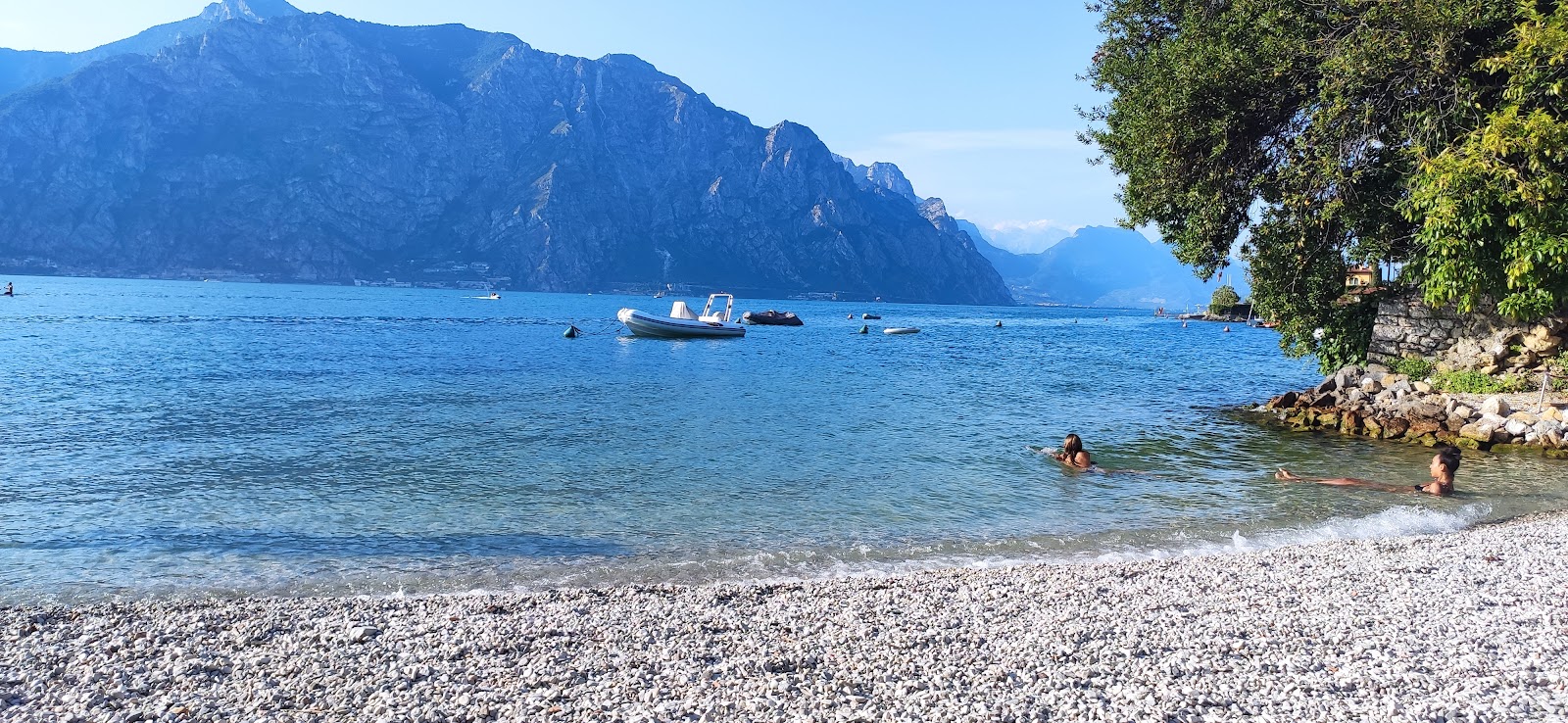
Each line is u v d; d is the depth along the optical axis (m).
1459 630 7.93
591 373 43.69
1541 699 6.26
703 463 19.48
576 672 6.95
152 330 71.94
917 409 30.19
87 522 13.71
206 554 11.97
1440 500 15.66
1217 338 100.81
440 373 42.03
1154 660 7.15
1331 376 29.53
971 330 119.50
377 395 32.62
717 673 6.91
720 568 11.46
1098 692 6.46
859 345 76.06
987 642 7.69
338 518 14.24
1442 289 22.42
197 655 7.44
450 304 186.88
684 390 36.09
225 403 29.39
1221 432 24.67
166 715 6.11
